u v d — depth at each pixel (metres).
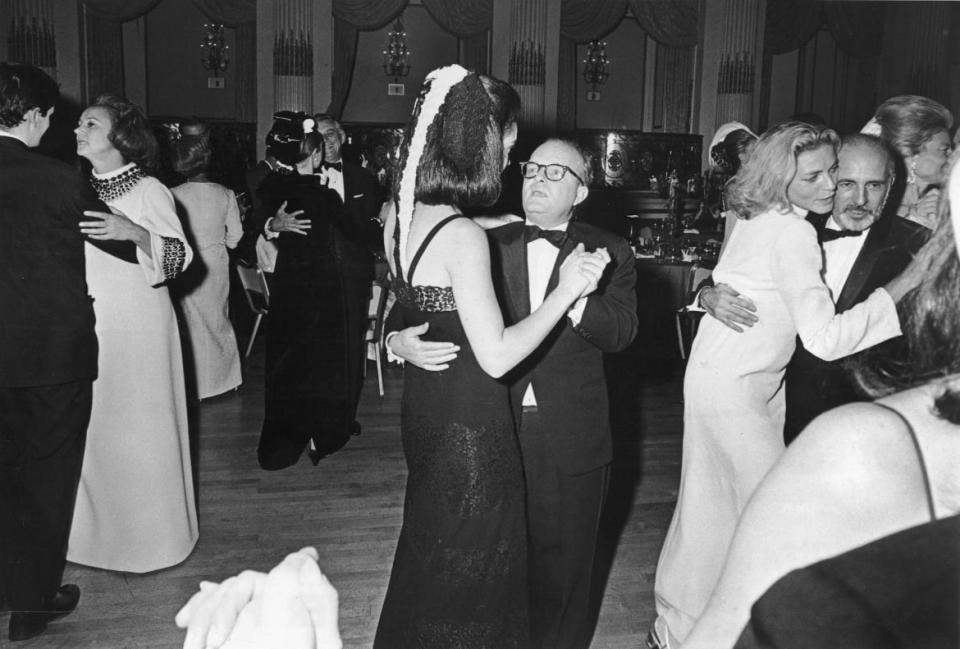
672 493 3.89
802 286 2.00
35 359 2.41
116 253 2.66
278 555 3.17
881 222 2.17
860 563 0.60
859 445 0.61
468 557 1.78
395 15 11.52
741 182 2.20
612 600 2.84
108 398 2.84
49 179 2.43
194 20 11.98
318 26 11.43
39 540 2.52
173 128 9.56
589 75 12.81
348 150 11.32
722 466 2.25
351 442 4.59
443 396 1.78
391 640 1.85
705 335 2.29
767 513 0.63
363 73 12.46
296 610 0.64
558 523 2.17
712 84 12.03
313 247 4.03
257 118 11.48
